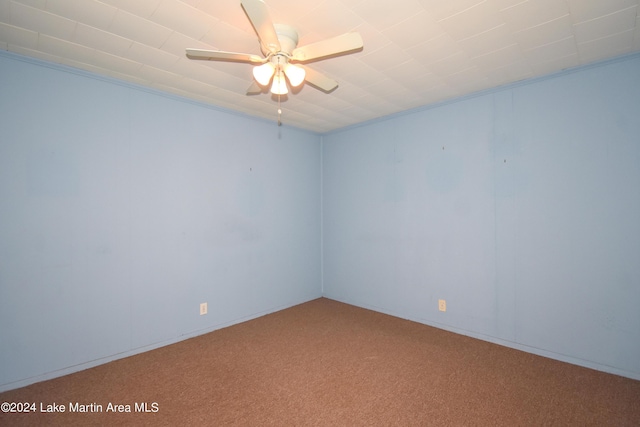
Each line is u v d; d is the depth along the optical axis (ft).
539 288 8.45
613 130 7.37
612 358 7.43
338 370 7.79
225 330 10.48
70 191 7.68
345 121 12.51
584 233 7.77
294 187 13.29
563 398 6.53
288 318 11.64
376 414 6.09
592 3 5.37
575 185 7.88
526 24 5.99
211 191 10.43
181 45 6.65
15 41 6.44
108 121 8.27
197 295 10.06
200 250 10.14
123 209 8.52
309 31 6.08
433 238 10.61
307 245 13.87
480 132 9.48
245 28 6.02
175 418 5.98
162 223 9.27
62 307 7.55
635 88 7.10
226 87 8.95
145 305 8.91
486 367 7.86
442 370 7.74
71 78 7.70
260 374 7.61
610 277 7.43
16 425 5.77
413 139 11.10
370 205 12.52
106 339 8.21
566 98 7.98
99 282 8.11
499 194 9.12
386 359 8.35
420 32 6.21
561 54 7.18
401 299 11.57
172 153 9.49
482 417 5.98
